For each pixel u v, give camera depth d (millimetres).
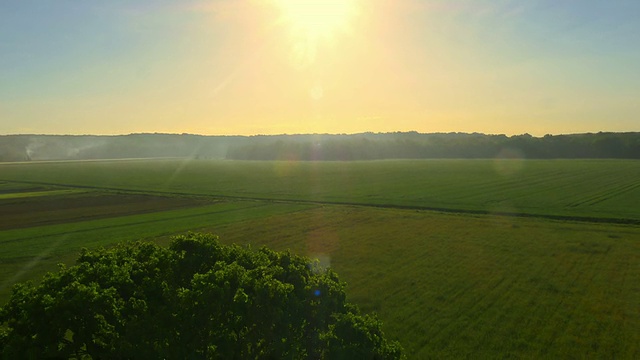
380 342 18234
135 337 15656
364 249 52688
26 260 48312
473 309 33281
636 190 110188
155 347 15750
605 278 40625
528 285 38750
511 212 79188
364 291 37594
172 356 16000
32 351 14508
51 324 14969
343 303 20438
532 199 96062
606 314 32062
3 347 14852
